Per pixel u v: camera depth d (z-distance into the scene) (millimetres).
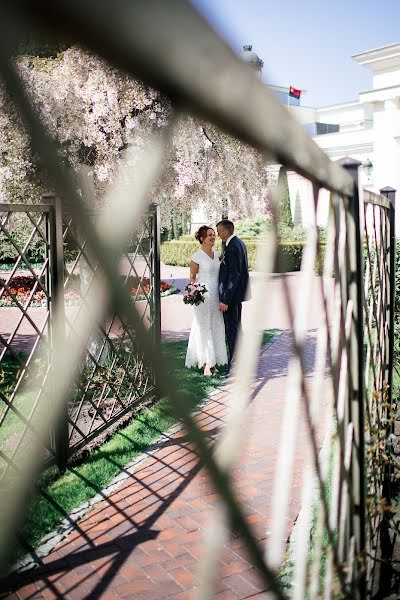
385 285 3426
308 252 972
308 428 926
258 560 462
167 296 14523
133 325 274
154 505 3572
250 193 7512
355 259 1707
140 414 4945
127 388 5391
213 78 310
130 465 4121
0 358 3217
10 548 277
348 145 23578
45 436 338
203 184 7480
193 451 317
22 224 5695
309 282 967
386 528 2979
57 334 3469
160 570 2906
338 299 1548
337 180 1327
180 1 251
